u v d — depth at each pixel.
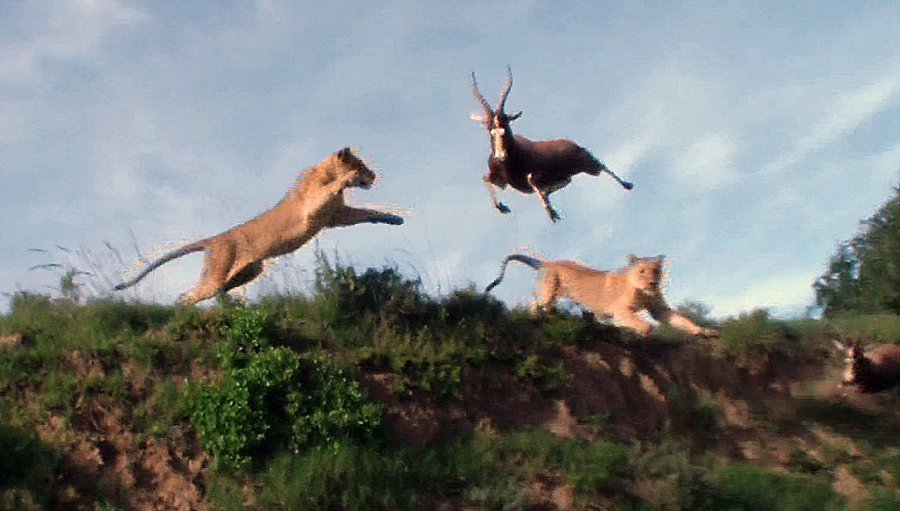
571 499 12.70
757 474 14.10
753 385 16.62
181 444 11.90
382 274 15.23
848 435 16.03
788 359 17.16
